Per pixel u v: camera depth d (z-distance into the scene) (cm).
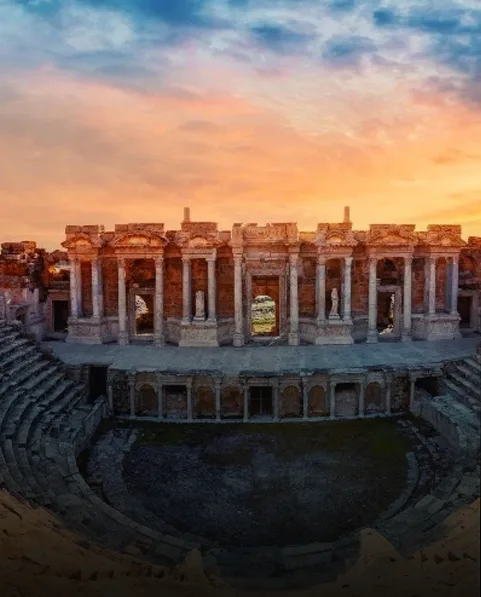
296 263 4444
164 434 3353
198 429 3431
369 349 4250
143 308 6644
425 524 2062
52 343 4609
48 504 2183
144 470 2848
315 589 1694
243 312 4556
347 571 1800
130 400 3634
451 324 4647
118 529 2128
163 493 2603
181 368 3688
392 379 3594
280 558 1962
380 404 3638
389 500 2512
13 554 1730
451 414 3170
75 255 4562
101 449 3120
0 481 2192
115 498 2544
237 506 2484
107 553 1872
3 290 4544
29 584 1608
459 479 2395
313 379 3584
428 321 4606
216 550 2042
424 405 3488
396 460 2919
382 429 3359
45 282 5000
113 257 4684
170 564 1883
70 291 4641
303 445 3153
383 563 1766
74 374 3775
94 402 3681
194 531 2272
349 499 2528
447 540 1800
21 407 2988
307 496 2564
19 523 1897
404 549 1886
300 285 4628
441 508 2166
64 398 3459
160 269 4466
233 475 2789
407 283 4525
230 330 4625
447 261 4644
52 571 1680
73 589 1605
